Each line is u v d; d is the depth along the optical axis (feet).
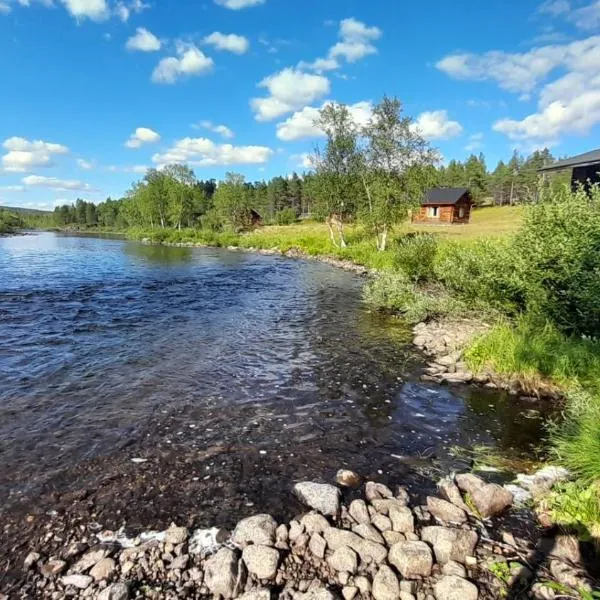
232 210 234.79
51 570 11.90
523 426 21.62
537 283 31.27
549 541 13.12
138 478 16.56
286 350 33.65
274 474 17.01
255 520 13.57
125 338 36.70
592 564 12.03
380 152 96.17
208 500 15.26
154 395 24.62
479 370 27.94
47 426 20.75
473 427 21.45
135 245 180.14
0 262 101.60
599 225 28.81
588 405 19.13
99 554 12.44
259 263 103.35
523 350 27.22
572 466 16.25
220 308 50.16
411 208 98.22
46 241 210.59
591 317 28.07
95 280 72.13
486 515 14.34
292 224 283.59
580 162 64.39
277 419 21.90
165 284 68.85
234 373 28.37
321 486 15.53
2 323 41.24
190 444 19.22
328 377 27.94
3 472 16.84
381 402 24.25
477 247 45.09
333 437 20.20
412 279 59.36
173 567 11.87
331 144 108.78
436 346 33.99
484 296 40.42
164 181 252.83
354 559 11.87
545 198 33.40
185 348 33.88
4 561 12.28
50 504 14.92
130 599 10.80
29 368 28.86
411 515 13.94
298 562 12.07
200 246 173.58
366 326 41.57
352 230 141.59
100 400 23.85
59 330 39.04
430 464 18.04
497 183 332.19
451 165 352.28
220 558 11.82
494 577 11.63
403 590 11.04
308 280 73.82
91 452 18.43
